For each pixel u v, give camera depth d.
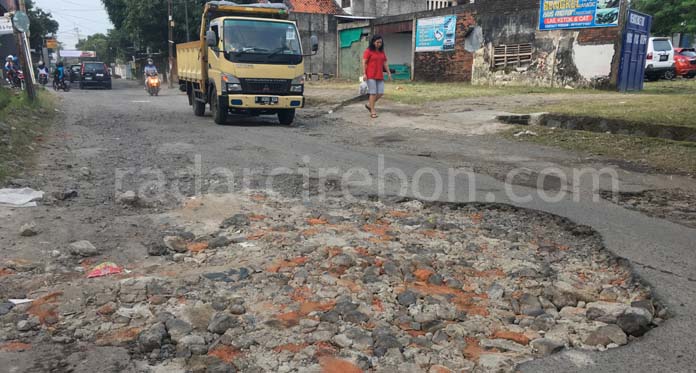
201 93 12.61
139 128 10.66
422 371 2.39
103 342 2.65
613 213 4.72
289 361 2.47
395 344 2.60
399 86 19.38
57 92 26.28
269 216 4.80
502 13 18.70
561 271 3.61
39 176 6.11
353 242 4.11
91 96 22.62
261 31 10.80
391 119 11.27
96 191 5.57
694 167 6.29
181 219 4.69
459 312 2.98
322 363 2.45
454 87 18.52
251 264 3.67
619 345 2.61
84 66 32.44
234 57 10.46
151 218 4.71
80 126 10.91
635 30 15.48
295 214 4.88
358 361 2.46
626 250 3.82
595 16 15.54
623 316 2.82
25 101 12.98
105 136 9.48
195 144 8.63
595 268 3.66
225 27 10.60
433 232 4.41
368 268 3.57
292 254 3.86
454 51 21.09
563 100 12.43
